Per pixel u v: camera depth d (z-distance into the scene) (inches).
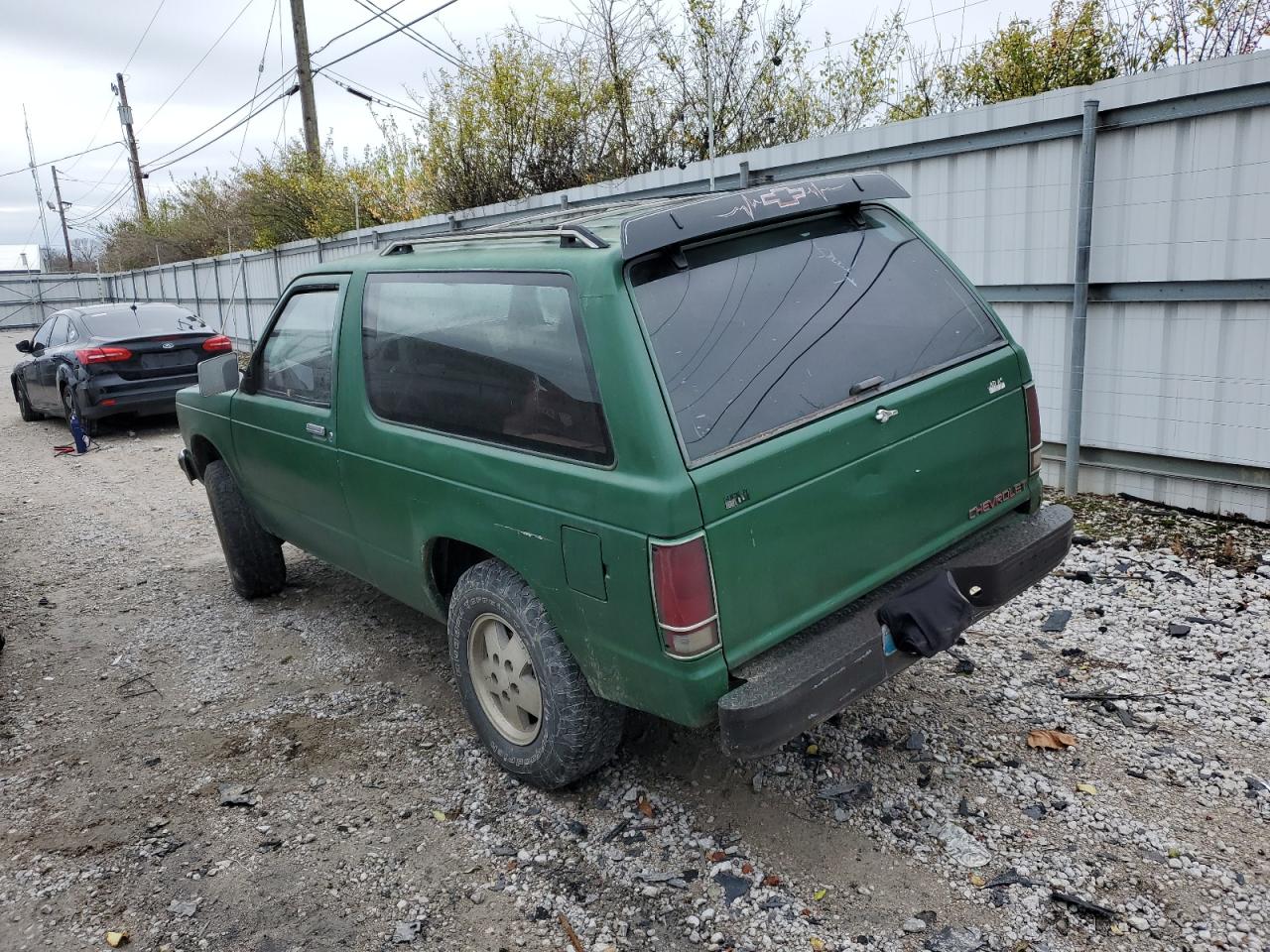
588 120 533.3
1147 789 126.2
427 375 140.4
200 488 348.2
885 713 148.9
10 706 180.5
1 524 314.8
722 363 111.0
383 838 131.3
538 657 126.3
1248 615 168.4
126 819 140.3
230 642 203.8
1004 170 233.6
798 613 112.6
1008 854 116.3
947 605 122.0
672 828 127.3
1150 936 102.2
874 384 120.5
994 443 134.8
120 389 439.2
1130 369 219.5
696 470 103.0
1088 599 180.9
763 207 119.5
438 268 139.7
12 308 1567.4
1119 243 214.4
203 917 118.0
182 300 1008.9
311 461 172.1
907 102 412.2
